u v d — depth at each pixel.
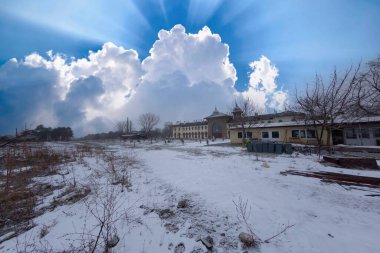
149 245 3.26
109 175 8.34
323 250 2.87
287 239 3.18
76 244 3.32
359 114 13.80
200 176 7.89
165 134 95.75
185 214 4.32
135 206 4.86
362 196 5.18
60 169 10.38
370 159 8.95
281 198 5.09
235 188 6.03
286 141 22.88
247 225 3.64
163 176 8.19
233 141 30.80
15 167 10.26
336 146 15.69
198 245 3.17
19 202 5.69
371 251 2.78
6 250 3.37
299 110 18.27
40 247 3.33
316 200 4.93
